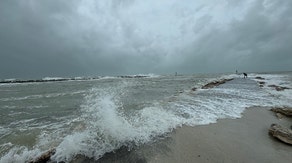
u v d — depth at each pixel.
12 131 6.77
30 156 4.69
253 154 4.56
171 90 19.02
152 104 10.54
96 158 4.50
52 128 6.95
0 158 4.71
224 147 4.93
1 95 18.88
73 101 13.70
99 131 5.77
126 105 10.30
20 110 10.86
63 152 4.70
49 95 18.05
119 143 5.17
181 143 5.18
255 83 23.95
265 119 7.40
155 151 4.77
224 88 18.30
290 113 7.78
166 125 6.51
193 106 9.59
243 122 7.00
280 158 4.38
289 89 15.38
